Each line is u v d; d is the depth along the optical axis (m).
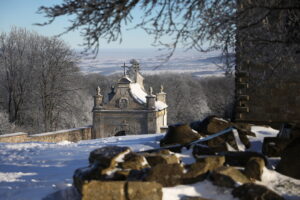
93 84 108.94
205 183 7.52
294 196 7.43
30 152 18.72
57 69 61.72
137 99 57.47
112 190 6.70
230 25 8.94
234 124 14.36
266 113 17.33
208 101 101.25
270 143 11.27
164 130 40.09
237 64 10.06
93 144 21.03
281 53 9.77
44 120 60.62
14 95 63.28
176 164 7.66
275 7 8.72
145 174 7.68
